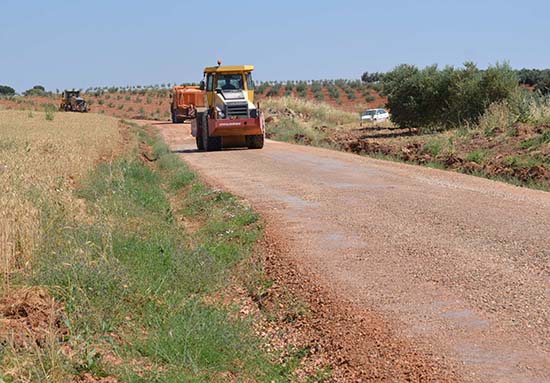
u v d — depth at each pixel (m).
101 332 7.24
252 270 10.47
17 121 49.97
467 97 37.53
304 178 19.61
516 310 7.71
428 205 14.14
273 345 7.68
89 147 25.19
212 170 22.83
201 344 7.01
